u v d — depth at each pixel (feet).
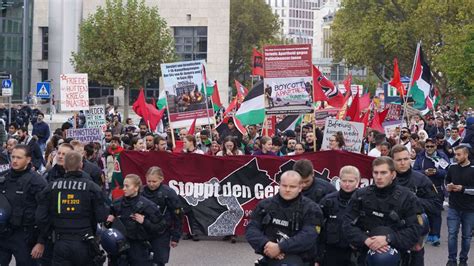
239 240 50.21
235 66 329.31
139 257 32.91
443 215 61.98
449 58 168.25
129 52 184.65
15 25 219.00
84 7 232.12
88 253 31.42
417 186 34.19
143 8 189.47
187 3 227.20
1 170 38.83
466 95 166.30
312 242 26.11
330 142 50.03
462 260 42.86
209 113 61.52
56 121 151.64
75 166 31.48
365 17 240.53
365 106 96.27
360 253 28.37
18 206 33.09
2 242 33.58
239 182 49.44
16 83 221.87
